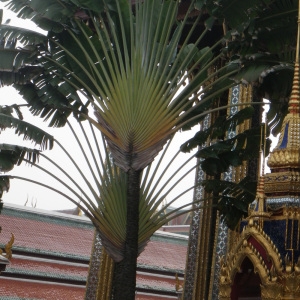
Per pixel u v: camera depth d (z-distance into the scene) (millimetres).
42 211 31500
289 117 9688
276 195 9344
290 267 8594
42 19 15047
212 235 19750
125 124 13773
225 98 20391
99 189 14133
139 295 33062
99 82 15445
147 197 14281
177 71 14359
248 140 15180
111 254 13742
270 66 13141
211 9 14352
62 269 30609
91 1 14648
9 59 15250
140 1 14859
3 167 14719
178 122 14625
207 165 15492
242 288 9211
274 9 13312
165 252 35250
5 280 28719
